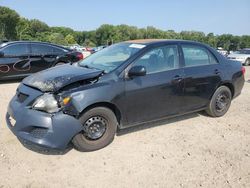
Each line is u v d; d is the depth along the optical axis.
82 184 3.53
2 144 4.42
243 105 7.20
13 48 9.25
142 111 4.68
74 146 4.29
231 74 5.93
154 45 4.89
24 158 4.06
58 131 3.86
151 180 3.66
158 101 4.82
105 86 4.20
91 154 4.25
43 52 9.81
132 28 99.62
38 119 3.85
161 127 5.37
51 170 3.80
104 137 4.39
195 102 5.45
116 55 4.88
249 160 4.27
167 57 5.01
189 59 5.32
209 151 4.51
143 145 4.60
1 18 86.12
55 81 4.06
